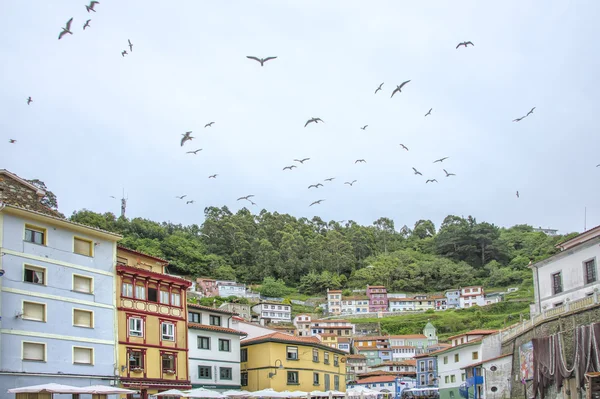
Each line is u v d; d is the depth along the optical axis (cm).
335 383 7712
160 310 5334
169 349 5316
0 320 3950
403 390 8738
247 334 7169
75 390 3738
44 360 4194
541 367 5109
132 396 4822
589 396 3900
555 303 5638
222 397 5312
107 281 4881
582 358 4359
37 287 4278
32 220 4362
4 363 3919
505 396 6050
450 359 7706
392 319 19712
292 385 6706
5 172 4631
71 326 4466
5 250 4100
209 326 6134
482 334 7988
